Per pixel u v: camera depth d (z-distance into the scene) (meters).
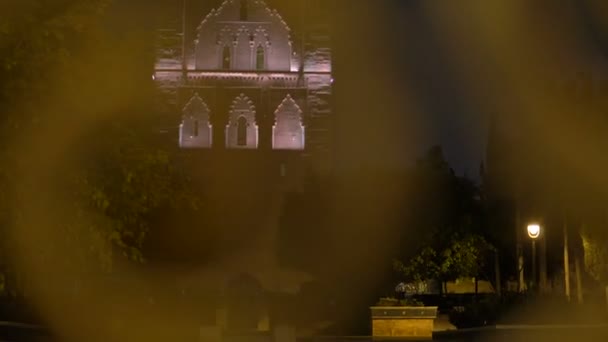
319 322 38.47
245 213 62.75
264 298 47.25
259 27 67.19
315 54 66.75
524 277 44.38
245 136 65.50
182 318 36.31
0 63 9.15
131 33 11.41
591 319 27.11
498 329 23.28
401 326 26.70
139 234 12.61
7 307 23.59
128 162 11.16
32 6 9.85
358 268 39.25
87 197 10.31
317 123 65.62
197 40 66.38
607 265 31.48
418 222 36.19
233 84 65.88
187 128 65.00
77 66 10.12
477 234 37.16
